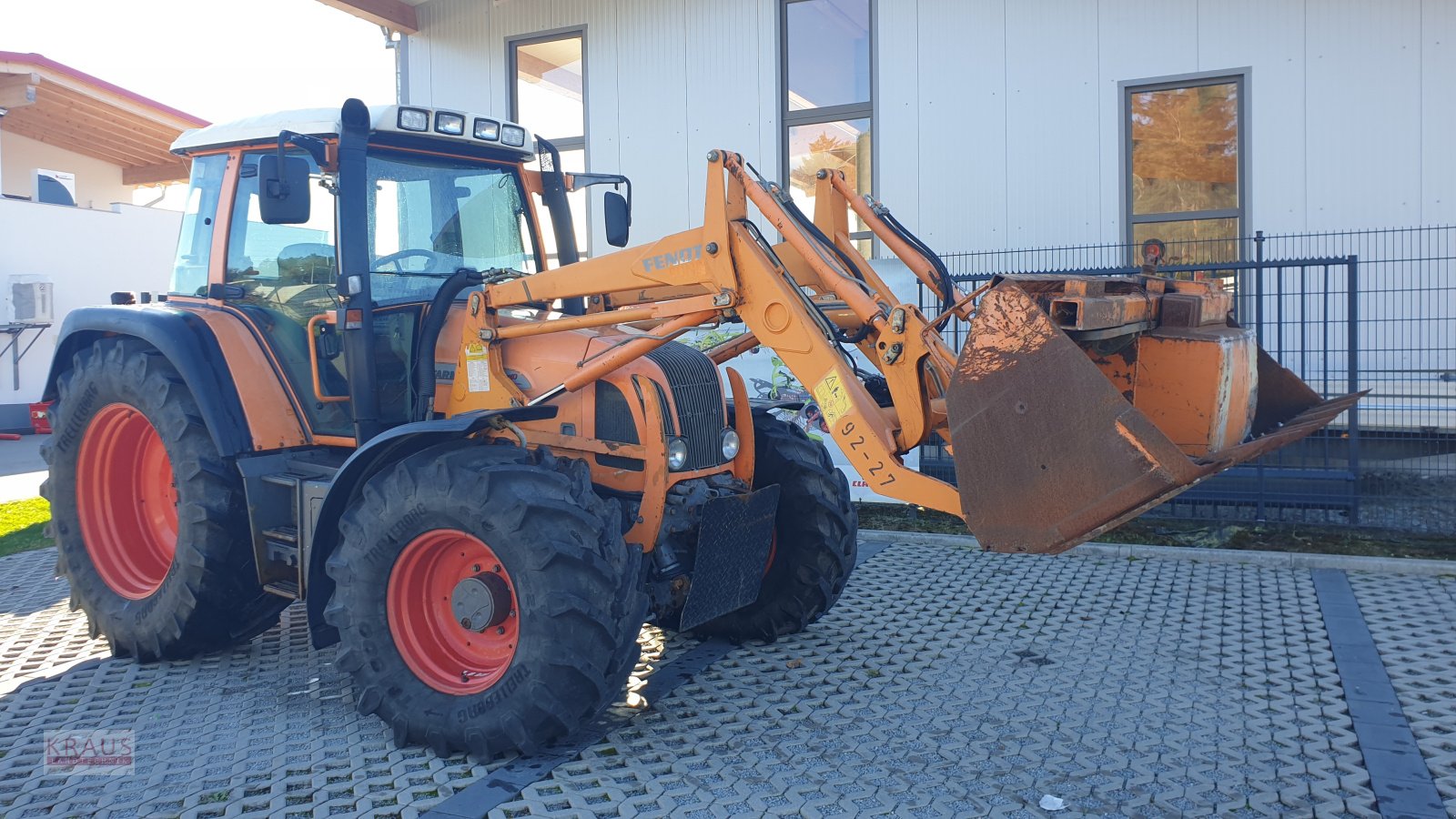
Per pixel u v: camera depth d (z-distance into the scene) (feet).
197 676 14.66
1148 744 11.74
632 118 32.07
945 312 11.82
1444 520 22.27
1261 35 25.53
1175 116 26.55
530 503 11.37
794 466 15.42
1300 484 22.38
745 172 13.05
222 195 15.48
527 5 33.17
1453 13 24.02
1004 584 18.83
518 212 16.38
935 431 13.04
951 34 28.22
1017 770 11.14
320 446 15.02
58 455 15.92
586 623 11.26
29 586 19.69
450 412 14.12
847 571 15.84
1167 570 19.65
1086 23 26.94
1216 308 13.23
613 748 11.89
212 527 14.19
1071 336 10.79
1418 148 24.58
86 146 70.33
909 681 13.99
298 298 14.84
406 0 33.99
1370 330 24.93
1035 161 27.68
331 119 14.12
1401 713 12.50
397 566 12.14
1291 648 14.98
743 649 15.57
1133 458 9.97
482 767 11.42
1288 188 25.63
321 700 13.69
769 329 12.80
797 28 30.14
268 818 10.27
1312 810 10.14
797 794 10.62
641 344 12.81
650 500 12.87
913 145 28.84
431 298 14.94
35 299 50.34
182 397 14.58
